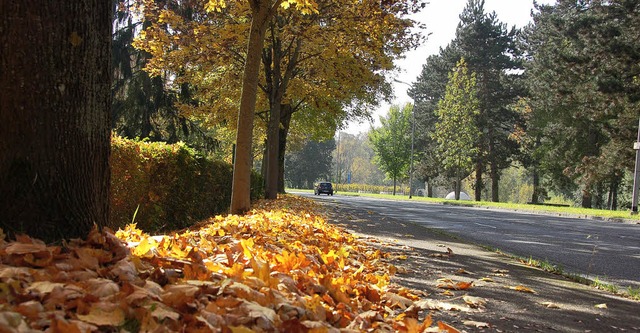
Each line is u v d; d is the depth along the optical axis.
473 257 9.39
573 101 41.47
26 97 3.93
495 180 64.81
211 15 19.97
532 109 58.22
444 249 10.35
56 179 4.04
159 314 2.76
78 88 4.17
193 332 2.68
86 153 4.24
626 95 35.44
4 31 3.90
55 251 3.58
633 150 39.84
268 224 8.66
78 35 4.15
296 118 36.84
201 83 24.02
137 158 10.10
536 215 30.25
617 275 8.98
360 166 149.50
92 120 4.29
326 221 14.95
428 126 73.88
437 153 64.62
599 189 58.72
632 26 35.78
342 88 23.12
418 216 23.64
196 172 13.59
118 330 2.64
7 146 3.91
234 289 3.31
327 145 122.81
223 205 17.91
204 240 5.37
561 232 17.64
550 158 54.97
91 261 3.45
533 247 12.67
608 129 40.81
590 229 19.80
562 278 7.75
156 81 30.00
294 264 4.79
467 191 115.38
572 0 54.50
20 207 3.91
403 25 18.11
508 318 4.92
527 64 58.97
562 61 38.22
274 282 3.81
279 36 21.12
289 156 120.50
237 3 18.69
